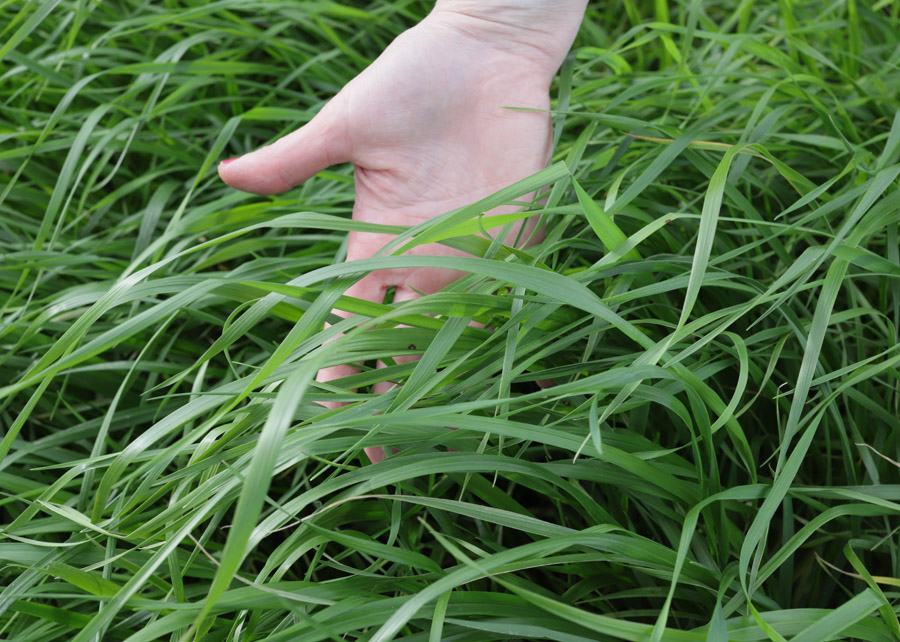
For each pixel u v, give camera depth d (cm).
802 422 56
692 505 56
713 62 78
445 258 54
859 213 57
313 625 51
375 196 65
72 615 56
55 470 66
